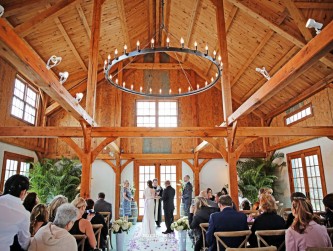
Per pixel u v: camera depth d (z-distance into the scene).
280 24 5.82
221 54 6.29
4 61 6.80
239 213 3.02
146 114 10.59
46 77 3.03
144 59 11.02
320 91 6.99
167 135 5.74
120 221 5.12
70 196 8.25
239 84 9.60
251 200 8.68
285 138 8.84
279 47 6.98
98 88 10.44
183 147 10.32
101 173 9.93
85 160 5.39
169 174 10.26
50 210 2.89
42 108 9.24
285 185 8.98
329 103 6.63
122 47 9.91
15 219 1.99
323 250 1.82
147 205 7.21
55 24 6.94
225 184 10.08
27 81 8.05
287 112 8.74
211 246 2.97
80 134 5.52
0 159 6.97
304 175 7.91
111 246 5.44
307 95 7.36
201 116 10.55
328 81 6.50
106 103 10.35
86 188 5.27
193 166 10.22
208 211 4.11
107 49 9.59
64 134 5.48
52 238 1.94
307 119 7.54
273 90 3.36
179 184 9.51
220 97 10.72
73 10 6.84
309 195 7.68
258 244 2.73
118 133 5.68
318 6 4.95
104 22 8.11
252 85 9.20
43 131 5.45
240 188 8.94
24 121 7.92
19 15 5.97
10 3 5.38
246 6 5.96
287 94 8.23
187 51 3.62
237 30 7.54
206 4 7.54
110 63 3.94
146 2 8.48
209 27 8.31
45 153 9.52
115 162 10.08
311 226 2.12
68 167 8.48
